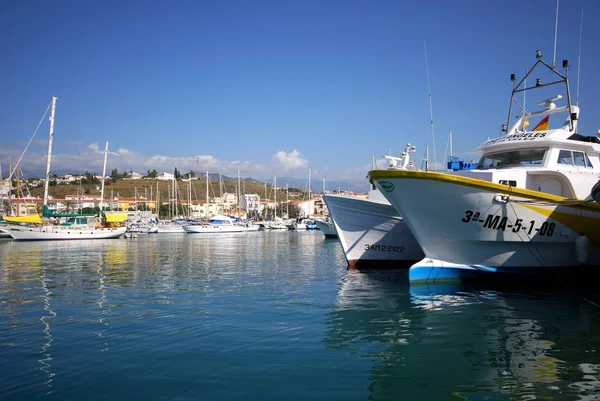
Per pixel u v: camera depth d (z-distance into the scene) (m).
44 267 22.66
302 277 17.77
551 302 11.91
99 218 60.34
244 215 126.00
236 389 6.24
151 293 14.16
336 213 19.83
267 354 7.76
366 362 7.33
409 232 19.30
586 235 13.84
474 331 9.13
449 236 13.66
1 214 67.06
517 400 5.84
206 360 7.46
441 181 12.75
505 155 15.83
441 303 11.88
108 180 197.12
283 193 197.25
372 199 20.50
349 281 16.31
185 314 10.96
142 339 8.73
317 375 6.77
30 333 9.27
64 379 6.65
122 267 22.47
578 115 16.00
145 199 136.75
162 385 6.40
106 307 11.92
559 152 14.55
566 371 6.85
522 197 12.78
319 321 10.12
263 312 11.11
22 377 6.75
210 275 18.88
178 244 45.34
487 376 6.68
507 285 14.23
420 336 8.82
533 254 13.79
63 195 162.50
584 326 9.46
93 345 8.36
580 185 14.36
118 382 6.52
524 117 17.23
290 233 79.50
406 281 16.06
